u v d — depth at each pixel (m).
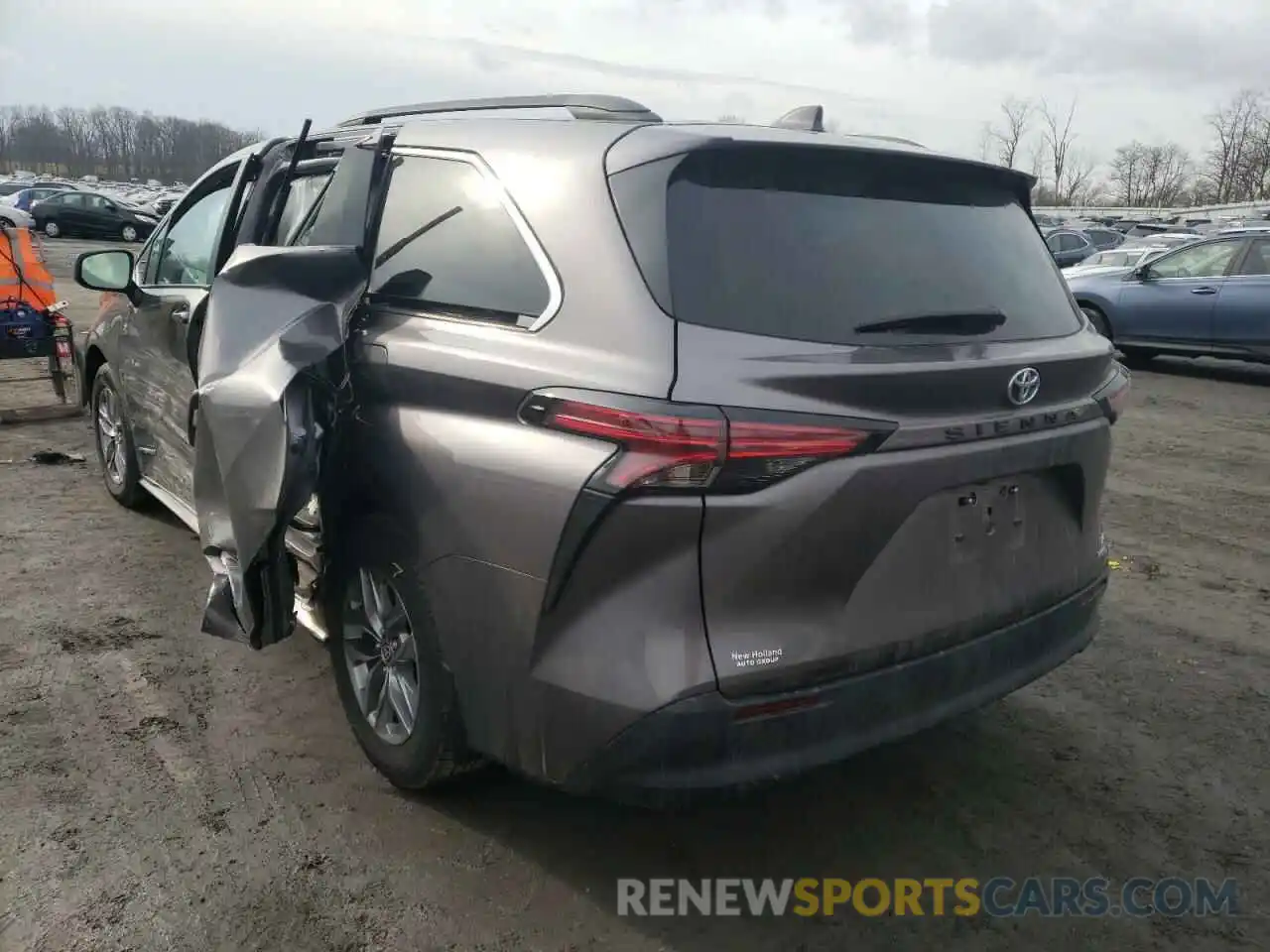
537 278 2.64
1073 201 71.88
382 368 2.92
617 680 2.35
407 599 2.85
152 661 4.03
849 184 2.77
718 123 2.89
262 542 2.93
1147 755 3.56
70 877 2.79
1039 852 3.03
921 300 2.67
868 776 3.40
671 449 2.25
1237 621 4.75
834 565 2.41
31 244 8.19
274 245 3.89
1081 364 2.91
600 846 2.99
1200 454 8.01
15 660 4.00
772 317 2.44
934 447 2.52
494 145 2.94
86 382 5.97
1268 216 38.50
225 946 2.56
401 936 2.61
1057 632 3.01
